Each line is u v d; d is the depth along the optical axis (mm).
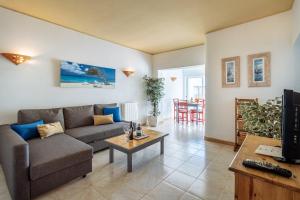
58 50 3482
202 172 2490
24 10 2873
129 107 4941
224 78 3701
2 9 2752
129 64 5137
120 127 3645
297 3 2387
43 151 2102
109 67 4539
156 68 5910
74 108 3564
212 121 3934
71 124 3404
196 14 3031
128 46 5020
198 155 3121
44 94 3297
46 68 3311
